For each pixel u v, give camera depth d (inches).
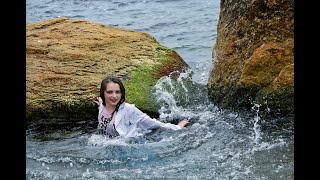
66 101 273.3
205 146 241.4
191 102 284.8
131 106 256.4
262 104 264.7
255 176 215.0
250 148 236.5
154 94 283.9
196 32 429.4
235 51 280.2
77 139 256.2
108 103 255.4
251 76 268.4
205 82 311.9
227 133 251.6
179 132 255.1
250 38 276.1
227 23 289.0
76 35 334.6
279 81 262.4
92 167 229.5
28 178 221.6
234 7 285.6
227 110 274.8
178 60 327.3
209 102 284.5
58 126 270.8
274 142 239.9
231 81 276.8
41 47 315.9
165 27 454.3
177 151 238.4
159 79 298.0
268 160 225.6
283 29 270.7
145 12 522.9
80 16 533.3
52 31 341.1
